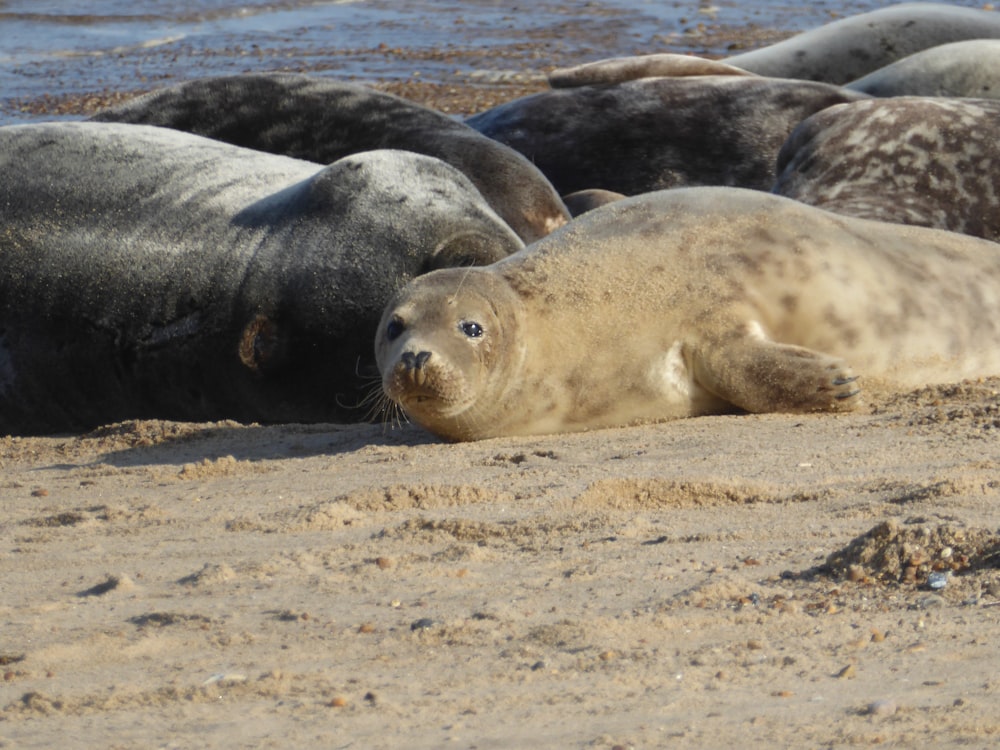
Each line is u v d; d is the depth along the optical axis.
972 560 14.82
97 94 72.38
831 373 23.41
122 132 32.19
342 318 28.56
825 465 19.78
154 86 74.56
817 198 37.03
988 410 21.80
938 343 24.86
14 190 30.64
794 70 57.66
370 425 27.89
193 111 40.00
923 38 57.72
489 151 37.59
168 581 17.06
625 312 24.36
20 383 30.25
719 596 14.75
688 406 24.50
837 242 25.08
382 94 39.75
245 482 22.30
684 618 14.27
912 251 25.58
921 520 15.99
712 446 21.69
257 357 28.83
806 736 11.30
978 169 36.59
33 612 16.19
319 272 28.78
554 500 19.11
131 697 13.31
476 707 12.60
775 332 24.53
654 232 25.16
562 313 24.38
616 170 47.44
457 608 15.23
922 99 38.44
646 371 24.23
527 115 48.44
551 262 25.02
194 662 14.23
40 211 30.34
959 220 36.25
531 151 48.06
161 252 29.56
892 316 24.70
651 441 22.64
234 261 29.20
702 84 47.56
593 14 97.62
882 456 19.92
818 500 18.06
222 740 12.27
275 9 103.88
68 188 30.64
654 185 47.09
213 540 18.73
